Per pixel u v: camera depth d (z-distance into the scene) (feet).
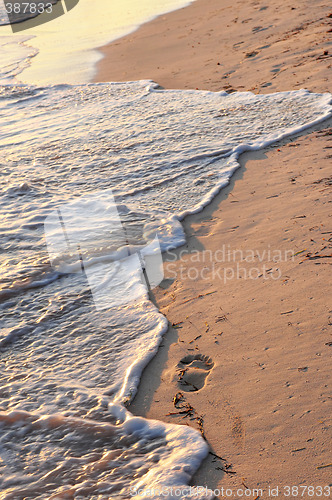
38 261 15.11
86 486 8.50
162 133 23.34
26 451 9.34
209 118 24.16
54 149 23.18
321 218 14.37
